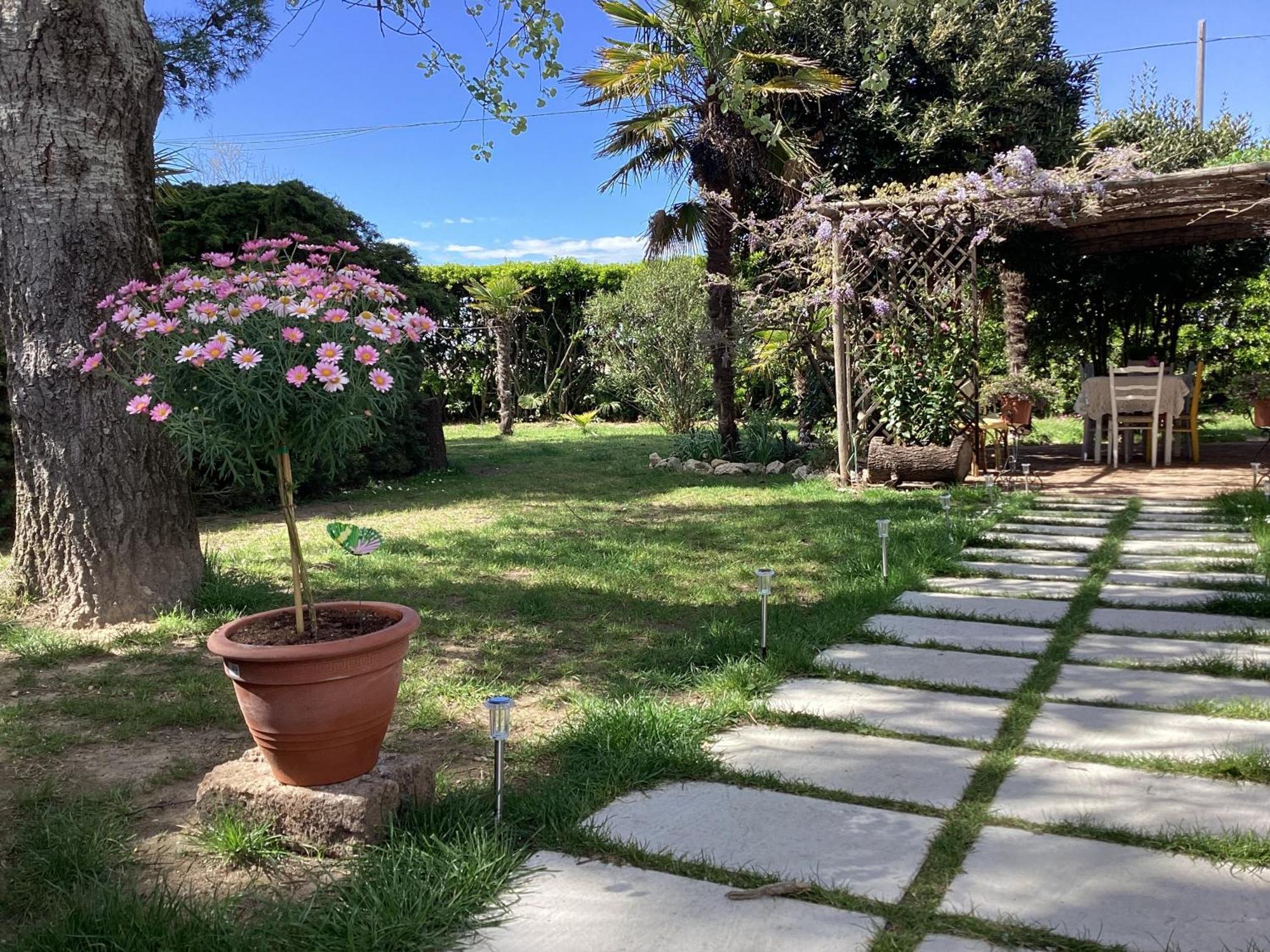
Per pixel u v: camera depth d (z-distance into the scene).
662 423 18.42
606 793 2.78
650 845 2.47
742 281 13.03
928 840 2.46
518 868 2.35
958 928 2.04
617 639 4.59
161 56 5.02
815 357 10.97
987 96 12.89
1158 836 2.43
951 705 3.53
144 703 3.72
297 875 2.40
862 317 9.80
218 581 5.31
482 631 4.75
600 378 20.91
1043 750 3.06
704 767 2.95
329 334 2.66
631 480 10.85
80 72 4.64
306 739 2.46
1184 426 11.85
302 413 2.56
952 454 9.23
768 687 3.75
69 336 4.71
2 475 7.71
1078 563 6.01
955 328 9.49
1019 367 13.50
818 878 2.27
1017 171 8.67
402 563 6.41
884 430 9.94
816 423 11.98
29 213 4.64
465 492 10.16
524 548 6.82
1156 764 2.91
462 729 3.47
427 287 12.11
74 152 4.66
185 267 3.14
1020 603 5.04
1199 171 8.20
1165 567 5.77
